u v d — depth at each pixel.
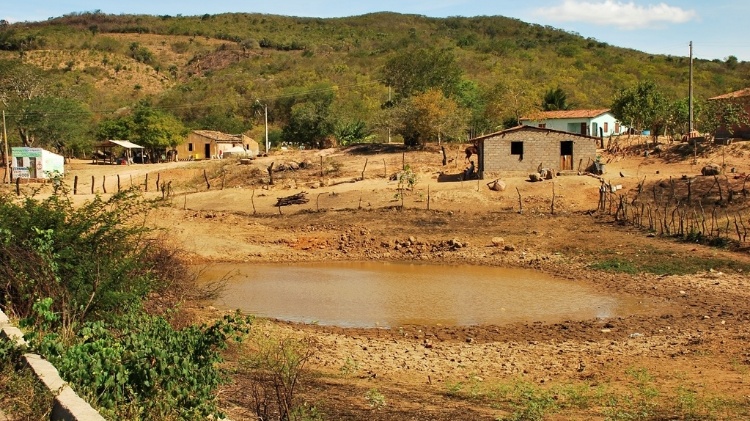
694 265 30.41
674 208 39.69
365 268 33.59
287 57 165.62
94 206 15.10
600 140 63.25
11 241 13.41
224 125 105.50
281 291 27.75
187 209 46.41
